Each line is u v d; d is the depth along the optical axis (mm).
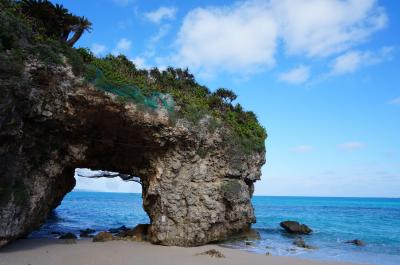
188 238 22625
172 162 23531
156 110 22297
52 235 26469
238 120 30016
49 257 16703
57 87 18656
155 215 23672
